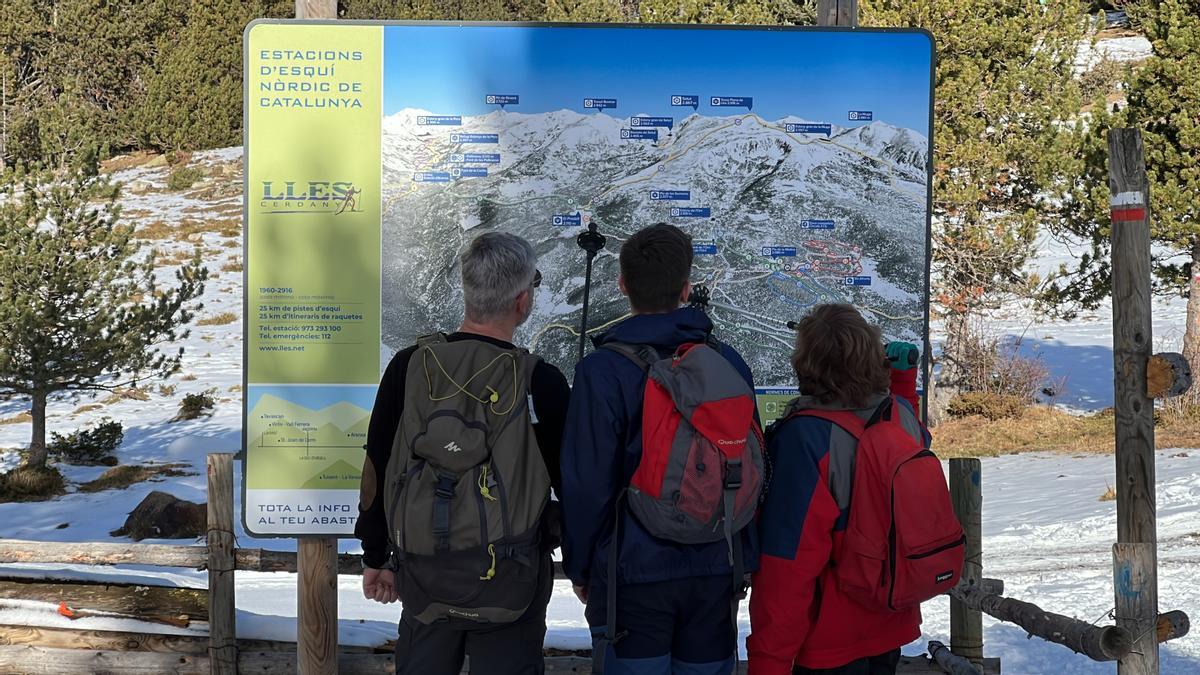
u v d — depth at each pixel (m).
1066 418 19.97
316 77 4.21
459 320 4.27
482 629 3.07
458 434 2.93
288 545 12.38
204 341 30.08
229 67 55.56
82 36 52.91
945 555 2.91
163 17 55.25
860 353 3.03
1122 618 3.42
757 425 3.00
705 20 22.59
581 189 4.30
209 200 46.81
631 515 2.93
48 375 17.19
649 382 2.88
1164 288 20.12
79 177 17.02
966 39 19.69
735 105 4.33
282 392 4.23
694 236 4.34
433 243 4.25
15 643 4.54
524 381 3.04
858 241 4.38
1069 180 19.27
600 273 4.32
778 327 4.37
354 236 4.24
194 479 18.22
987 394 21.28
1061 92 19.94
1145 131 18.83
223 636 4.36
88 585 4.79
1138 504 3.42
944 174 19.94
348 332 4.24
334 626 4.27
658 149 4.32
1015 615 3.82
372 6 48.44
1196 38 17.81
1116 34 56.03
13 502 16.81
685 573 2.91
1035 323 29.53
